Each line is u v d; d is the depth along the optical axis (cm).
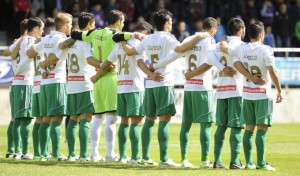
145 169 2994
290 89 6006
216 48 3106
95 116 3400
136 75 3256
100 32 3312
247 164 3059
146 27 3412
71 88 3344
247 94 3020
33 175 2794
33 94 3475
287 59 5925
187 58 3134
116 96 3328
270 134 4978
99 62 3281
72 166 3073
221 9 6838
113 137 3366
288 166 3247
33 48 3403
